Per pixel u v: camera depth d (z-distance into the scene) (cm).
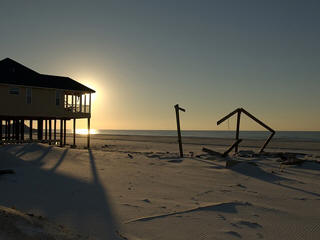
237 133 2248
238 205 732
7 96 2427
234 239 509
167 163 1620
